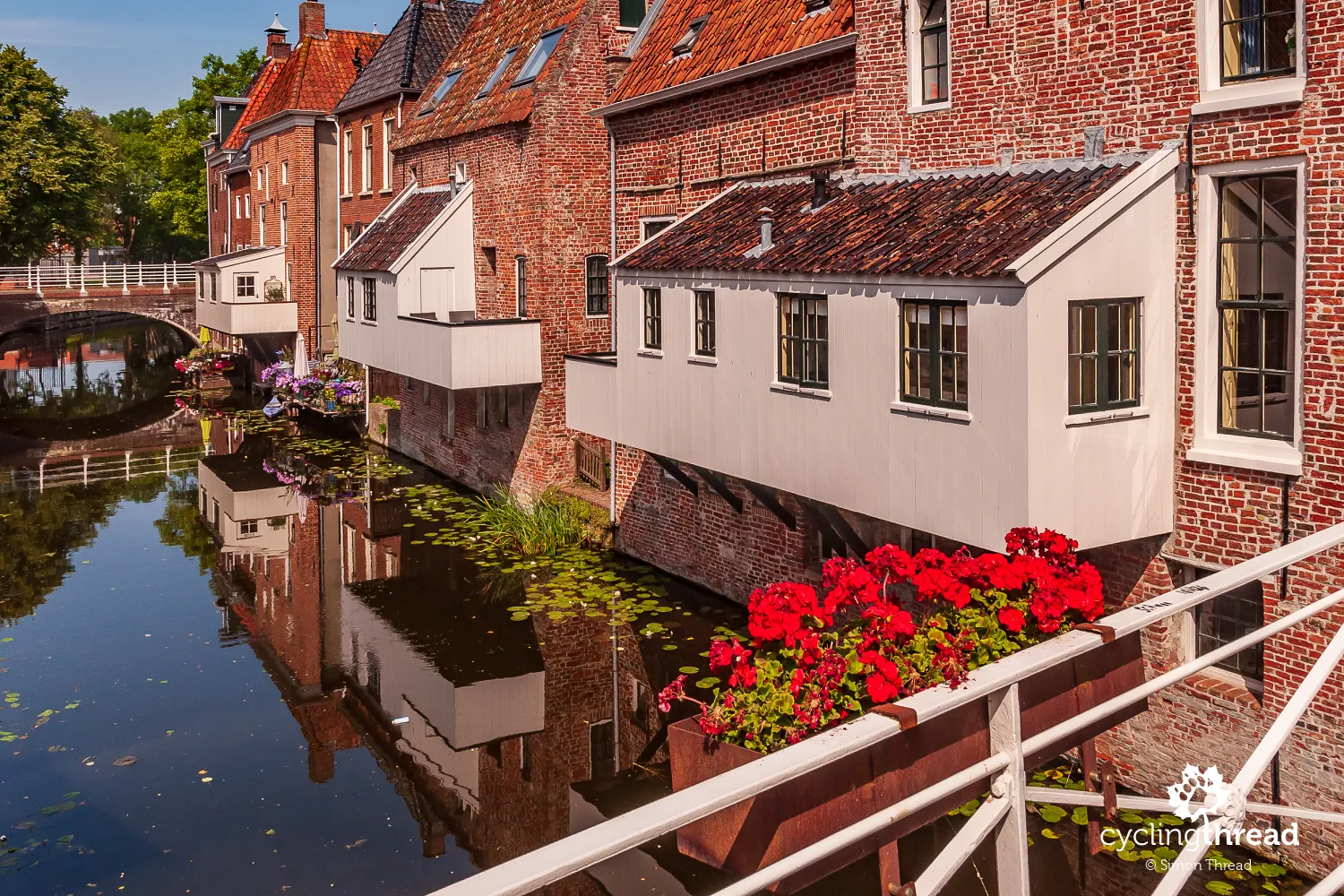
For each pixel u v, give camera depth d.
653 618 15.15
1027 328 8.55
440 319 22.47
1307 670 8.52
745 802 4.13
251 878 9.36
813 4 14.45
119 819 10.45
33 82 52.00
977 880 8.62
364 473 26.08
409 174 25.81
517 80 21.06
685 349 13.20
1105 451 9.05
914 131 12.03
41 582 18.30
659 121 16.94
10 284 46.50
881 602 5.59
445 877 9.33
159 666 14.47
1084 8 9.95
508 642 14.70
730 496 14.87
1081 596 5.35
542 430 20.22
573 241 19.88
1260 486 8.84
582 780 11.07
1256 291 8.97
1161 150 9.27
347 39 39.12
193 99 62.81
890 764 4.23
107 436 32.16
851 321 10.45
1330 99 8.16
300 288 37.34
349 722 12.59
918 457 9.79
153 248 89.31
